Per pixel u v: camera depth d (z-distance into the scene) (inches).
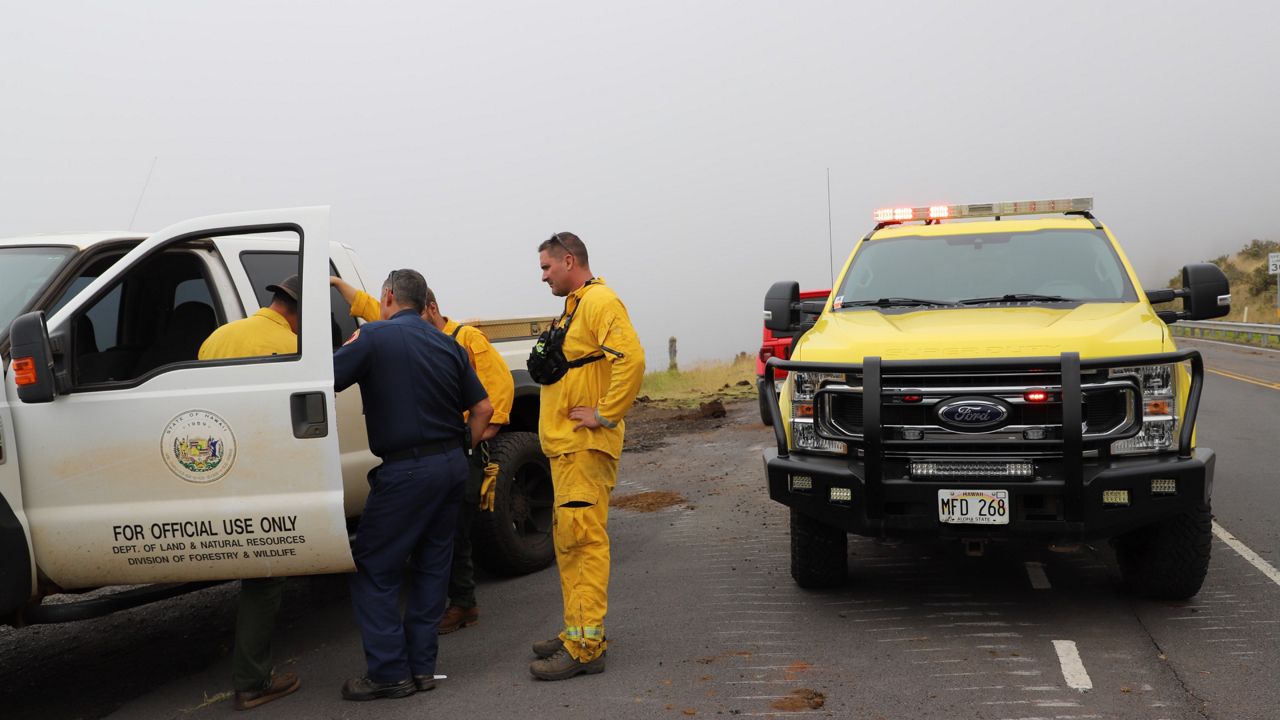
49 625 231.3
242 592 170.2
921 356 191.5
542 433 177.8
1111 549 248.5
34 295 173.3
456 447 178.1
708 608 211.5
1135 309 209.2
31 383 155.2
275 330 179.3
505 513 242.2
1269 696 152.3
